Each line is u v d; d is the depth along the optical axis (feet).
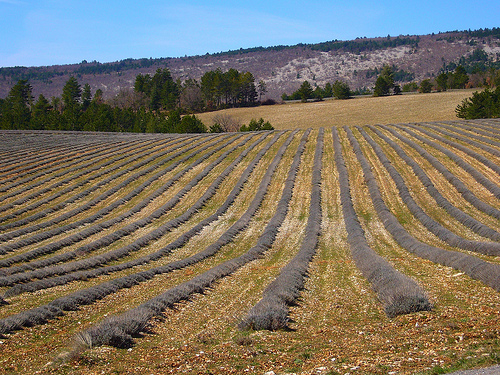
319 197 131.95
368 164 159.02
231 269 75.51
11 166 179.63
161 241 104.27
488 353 30.60
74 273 74.08
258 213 124.57
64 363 34.65
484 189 120.88
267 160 179.52
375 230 102.47
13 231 108.37
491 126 207.00
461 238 84.33
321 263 78.02
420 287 52.34
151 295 61.26
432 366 29.66
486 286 52.34
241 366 33.47
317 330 42.88
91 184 157.38
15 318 45.98
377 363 31.50
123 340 39.50
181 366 34.04
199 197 141.79
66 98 531.91
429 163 151.94
